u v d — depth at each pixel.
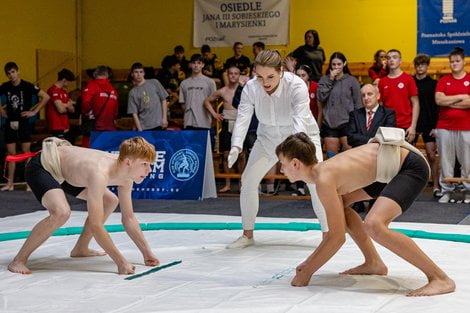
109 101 11.12
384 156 4.27
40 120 13.76
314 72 11.53
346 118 9.65
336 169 4.24
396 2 13.13
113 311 3.84
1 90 11.69
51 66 15.30
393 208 4.14
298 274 4.45
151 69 13.23
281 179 10.52
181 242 6.23
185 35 14.96
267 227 6.91
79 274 4.86
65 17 15.62
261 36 14.18
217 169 11.89
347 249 5.73
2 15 14.18
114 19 15.59
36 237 4.93
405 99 9.51
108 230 6.81
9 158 5.43
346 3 13.48
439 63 12.47
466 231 6.73
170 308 3.88
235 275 4.79
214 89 11.14
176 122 12.63
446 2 12.59
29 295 4.25
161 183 10.08
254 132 10.22
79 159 4.90
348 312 3.76
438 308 3.80
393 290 4.28
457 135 9.23
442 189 9.34
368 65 12.92
